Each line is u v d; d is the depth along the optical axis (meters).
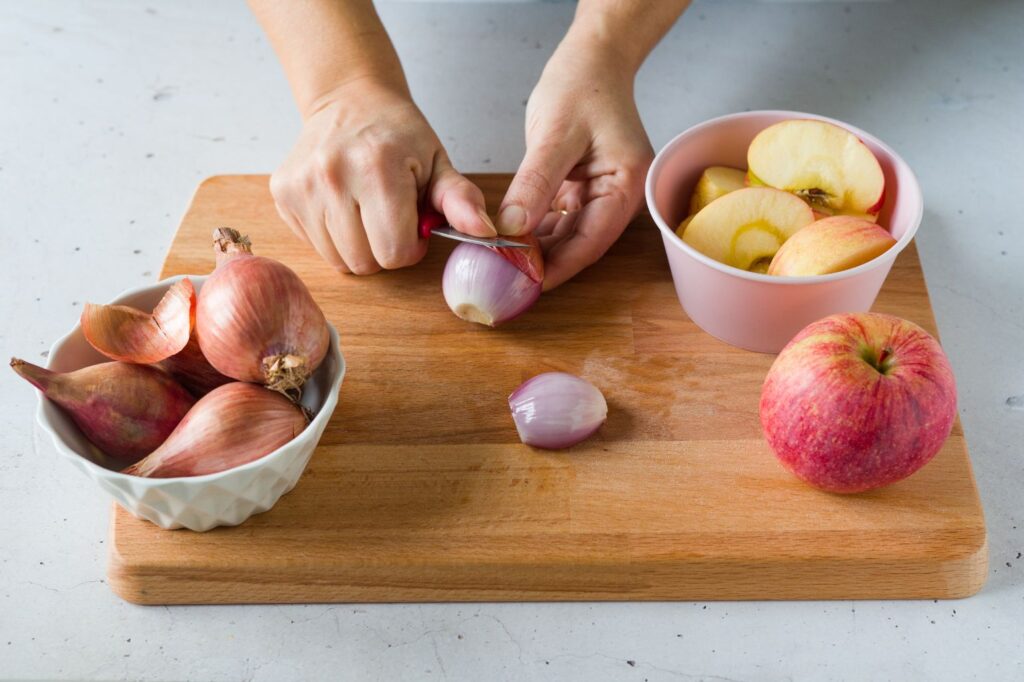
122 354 0.68
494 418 0.73
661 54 1.02
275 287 0.66
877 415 0.65
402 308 0.78
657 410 0.73
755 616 0.68
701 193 0.78
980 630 0.67
